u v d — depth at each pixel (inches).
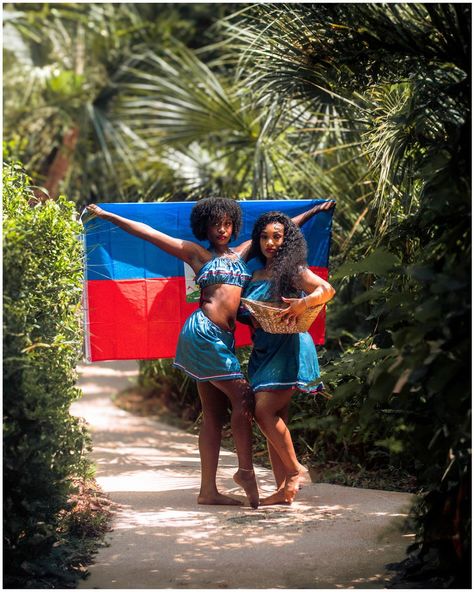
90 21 458.9
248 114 284.8
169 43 454.3
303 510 179.8
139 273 197.0
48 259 154.9
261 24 216.7
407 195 184.4
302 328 173.9
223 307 178.9
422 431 135.7
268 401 177.6
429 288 135.3
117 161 426.0
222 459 233.5
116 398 331.3
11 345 133.4
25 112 435.2
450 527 135.3
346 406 175.5
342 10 169.5
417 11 166.2
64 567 143.6
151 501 187.0
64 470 147.1
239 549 153.8
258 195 259.0
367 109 215.6
